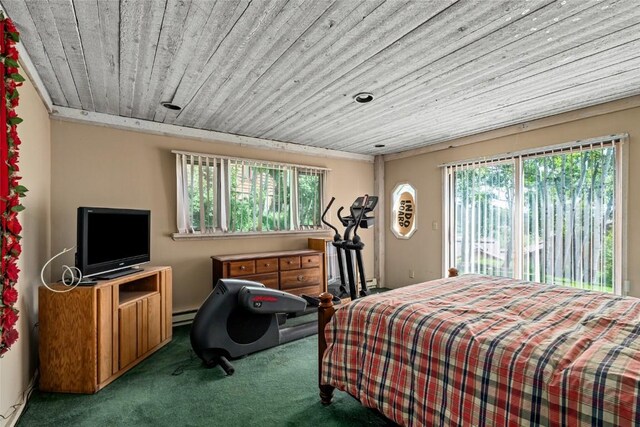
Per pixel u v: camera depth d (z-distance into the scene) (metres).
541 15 1.72
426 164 4.85
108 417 1.96
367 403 1.73
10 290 1.48
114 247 2.73
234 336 2.73
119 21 1.75
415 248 5.01
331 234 5.04
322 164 5.01
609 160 3.06
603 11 1.68
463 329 1.48
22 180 2.15
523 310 1.75
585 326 1.50
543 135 3.54
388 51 2.08
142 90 2.71
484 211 4.09
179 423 1.91
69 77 2.44
